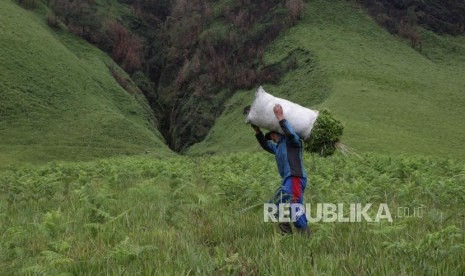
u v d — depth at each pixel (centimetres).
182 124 16100
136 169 2317
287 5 17750
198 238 686
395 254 533
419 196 1116
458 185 1191
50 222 736
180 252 591
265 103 712
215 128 13938
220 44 18025
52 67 13550
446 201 1017
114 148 10362
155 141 11569
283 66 15212
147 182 1266
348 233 654
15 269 566
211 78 16838
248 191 951
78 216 903
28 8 18162
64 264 558
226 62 17188
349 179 1576
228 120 13962
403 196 1091
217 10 19738
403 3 19512
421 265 483
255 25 18000
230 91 15725
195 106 16012
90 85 14162
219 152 11431
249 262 508
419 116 9981
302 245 592
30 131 10681
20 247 684
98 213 798
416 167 2014
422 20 19138
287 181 695
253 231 710
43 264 578
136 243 656
